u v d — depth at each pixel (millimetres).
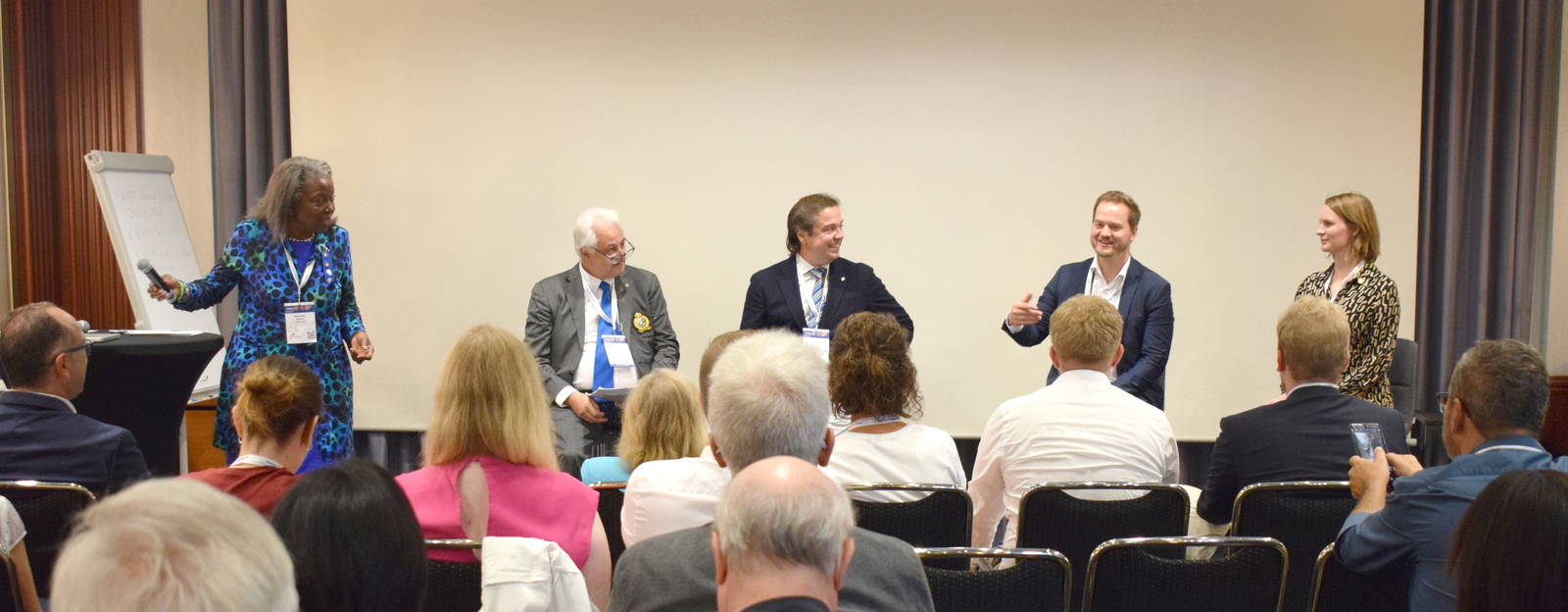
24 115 5398
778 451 1556
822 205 3930
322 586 1264
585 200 5129
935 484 2207
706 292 5152
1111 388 2516
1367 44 4793
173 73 5508
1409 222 4832
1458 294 4957
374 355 5207
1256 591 1973
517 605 1671
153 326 4633
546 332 3971
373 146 5117
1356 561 1966
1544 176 5047
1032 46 4938
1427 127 4930
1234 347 4988
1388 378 3770
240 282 3754
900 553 1468
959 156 5012
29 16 5367
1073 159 4977
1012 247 5035
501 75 5082
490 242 5148
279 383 2113
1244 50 4859
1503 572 1408
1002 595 1846
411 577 1336
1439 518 1820
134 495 904
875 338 2311
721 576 1082
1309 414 2408
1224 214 4938
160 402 3721
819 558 1038
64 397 2564
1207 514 2574
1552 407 5098
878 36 4988
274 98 5184
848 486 2184
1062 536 2273
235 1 5098
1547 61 4941
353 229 5160
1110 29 4906
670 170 5102
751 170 5078
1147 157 4941
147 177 4785
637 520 2000
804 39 5012
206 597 851
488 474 2008
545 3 5051
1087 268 3945
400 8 5055
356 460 1390
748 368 1579
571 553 2002
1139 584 1970
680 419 2475
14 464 2414
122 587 838
